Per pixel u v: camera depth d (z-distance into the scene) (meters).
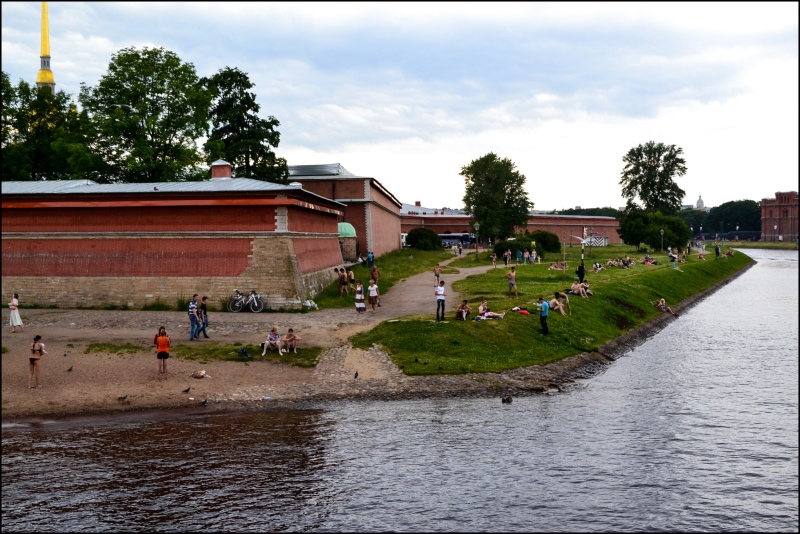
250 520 15.48
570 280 55.69
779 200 199.38
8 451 19.09
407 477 18.05
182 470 18.09
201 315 31.52
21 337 31.16
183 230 39.31
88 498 16.30
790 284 84.56
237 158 68.38
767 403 26.12
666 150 126.25
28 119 61.34
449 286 50.25
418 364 28.75
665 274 69.25
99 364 27.31
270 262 38.72
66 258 40.06
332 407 24.06
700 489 17.77
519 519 15.82
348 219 71.44
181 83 58.44
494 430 21.98
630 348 38.59
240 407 23.70
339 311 38.62
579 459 19.66
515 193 101.50
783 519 16.08
